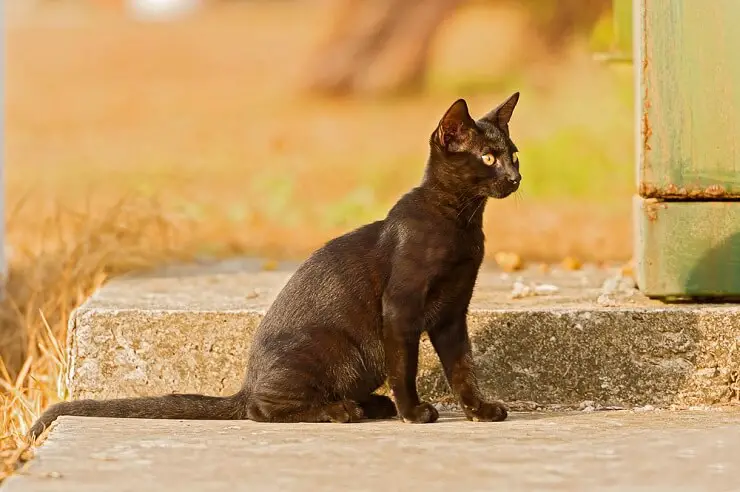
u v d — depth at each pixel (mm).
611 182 26047
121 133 37938
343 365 11148
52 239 19250
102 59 57219
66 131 38312
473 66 46031
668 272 12328
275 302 11391
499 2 46906
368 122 40312
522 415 11508
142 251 16469
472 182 11047
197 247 18719
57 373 13125
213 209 24297
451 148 11086
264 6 78062
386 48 45969
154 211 19109
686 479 8422
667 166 12328
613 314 11766
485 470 8688
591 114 27453
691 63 12227
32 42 62094
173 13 75125
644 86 12328
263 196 26297
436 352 11555
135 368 12070
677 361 11750
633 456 9102
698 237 12258
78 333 12031
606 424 10578
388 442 9664
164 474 8617
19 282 16250
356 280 11148
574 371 11852
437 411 11297
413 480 8422
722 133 12234
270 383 10938
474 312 11906
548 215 23844
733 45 12188
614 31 16672
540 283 14164
